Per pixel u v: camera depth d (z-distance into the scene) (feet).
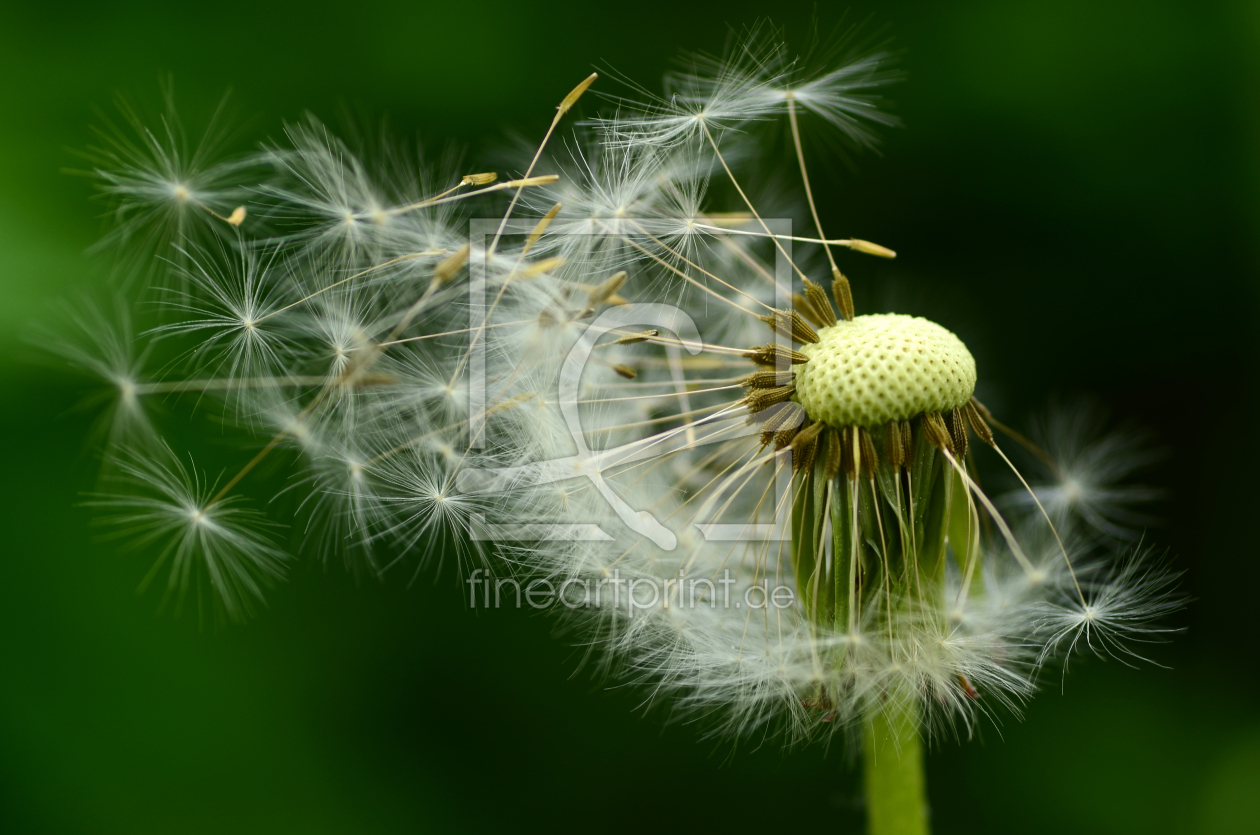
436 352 0.90
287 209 0.90
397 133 1.00
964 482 0.87
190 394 0.90
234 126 0.99
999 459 1.00
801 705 0.88
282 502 0.94
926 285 1.01
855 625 0.87
